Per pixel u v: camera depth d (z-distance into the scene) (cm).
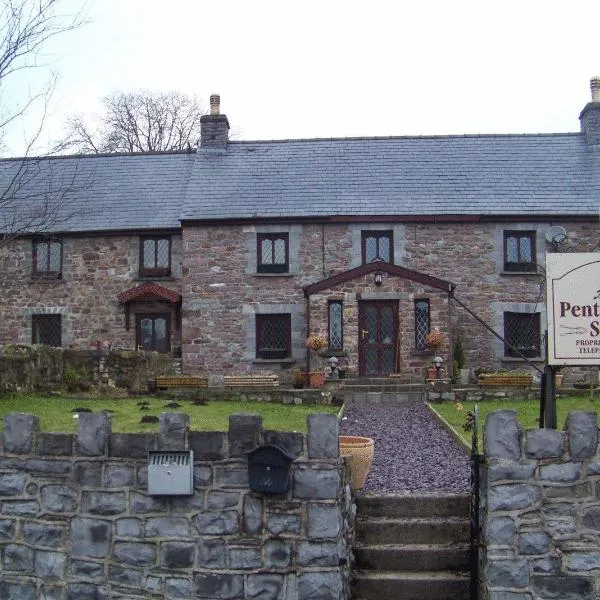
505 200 2241
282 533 686
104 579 708
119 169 2558
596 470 684
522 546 682
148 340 2331
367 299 2023
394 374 1995
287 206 2244
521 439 691
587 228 2205
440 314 2012
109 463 716
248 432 695
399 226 2209
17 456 734
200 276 2231
